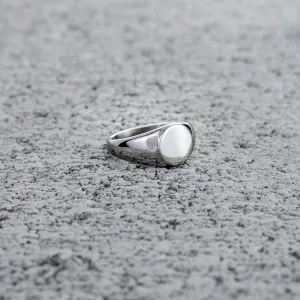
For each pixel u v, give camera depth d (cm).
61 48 33
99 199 22
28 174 23
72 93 28
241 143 24
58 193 22
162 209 21
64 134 25
